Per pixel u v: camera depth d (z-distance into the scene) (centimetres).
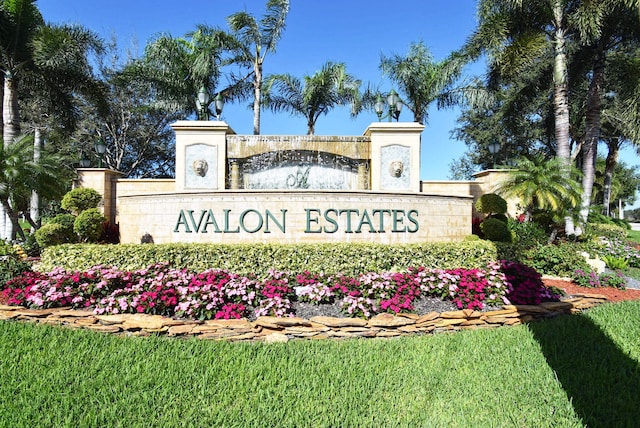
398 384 402
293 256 788
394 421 339
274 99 2167
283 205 935
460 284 640
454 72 1906
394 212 970
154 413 343
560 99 1441
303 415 344
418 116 2064
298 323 524
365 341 513
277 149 1390
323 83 2041
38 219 1616
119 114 2658
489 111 2750
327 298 606
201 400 365
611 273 941
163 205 983
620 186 4494
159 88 2036
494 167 1570
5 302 595
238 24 1981
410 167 1404
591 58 1662
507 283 671
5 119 1558
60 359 437
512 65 1485
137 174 3030
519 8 1446
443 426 332
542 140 2633
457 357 468
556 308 634
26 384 385
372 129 1395
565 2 1398
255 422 332
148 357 447
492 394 385
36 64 1603
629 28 1488
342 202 945
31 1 1573
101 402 359
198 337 510
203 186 1354
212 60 1958
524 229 1269
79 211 1279
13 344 470
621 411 359
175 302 556
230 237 936
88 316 534
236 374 415
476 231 1324
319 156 1427
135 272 666
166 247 804
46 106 2083
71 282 598
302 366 437
